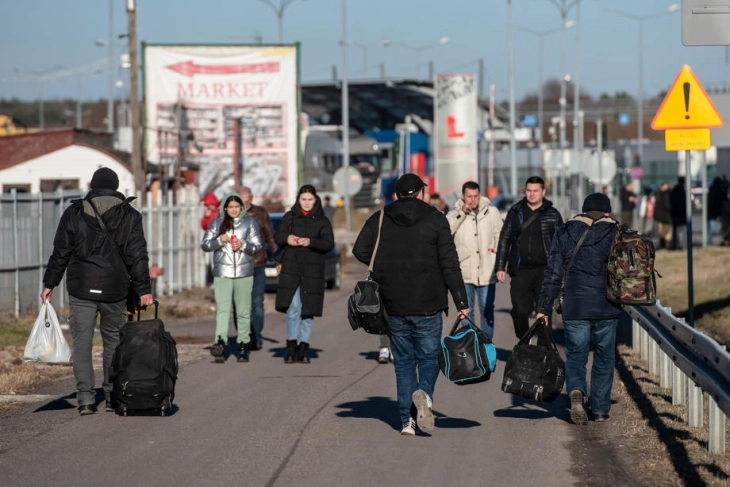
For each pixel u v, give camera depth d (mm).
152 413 24062
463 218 31938
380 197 170000
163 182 80250
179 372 30828
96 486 17375
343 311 50688
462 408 24859
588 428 22266
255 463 19062
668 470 18156
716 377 18750
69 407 24953
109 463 19031
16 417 23641
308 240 32062
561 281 22812
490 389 27656
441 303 20969
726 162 103438
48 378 29562
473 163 107562
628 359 31406
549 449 20281
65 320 42562
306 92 161625
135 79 61656
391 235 20922
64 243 23500
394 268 20859
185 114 86375
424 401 20312
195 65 86250
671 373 25625
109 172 24094
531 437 21406
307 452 19984
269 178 86562
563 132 153375
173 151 86250
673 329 23234
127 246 23594
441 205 59781
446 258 20875
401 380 21344
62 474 18203
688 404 21500
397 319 21000
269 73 86250
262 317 36250
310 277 32438
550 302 22844
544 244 30344
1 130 107875
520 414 24062
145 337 23500
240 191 36125
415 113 180250
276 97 86312
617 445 20438
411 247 20812
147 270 23797
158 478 17922
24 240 46094
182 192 67188
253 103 86312
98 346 36406
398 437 21406
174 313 48562
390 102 174375
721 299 46000
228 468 18656
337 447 20438
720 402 17766
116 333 24078
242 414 23984
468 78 107250
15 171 81000
